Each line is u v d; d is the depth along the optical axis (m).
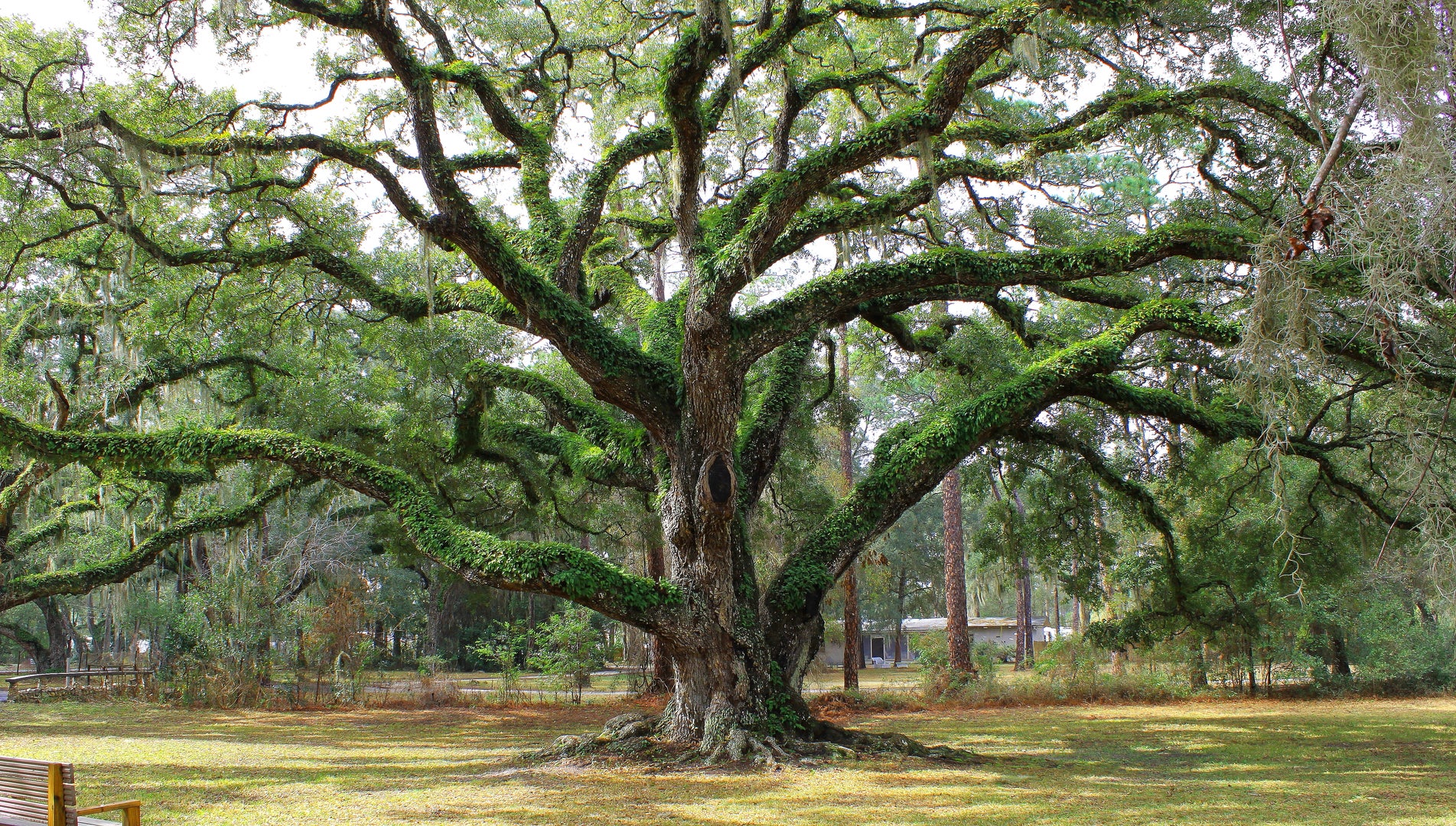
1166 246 10.19
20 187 13.25
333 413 16.98
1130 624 20.61
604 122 15.88
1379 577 20.45
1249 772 10.28
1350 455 16.47
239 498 22.77
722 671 11.20
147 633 30.92
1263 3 11.41
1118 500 17.31
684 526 11.16
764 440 12.99
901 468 12.32
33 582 16.23
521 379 14.16
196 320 15.58
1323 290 8.42
